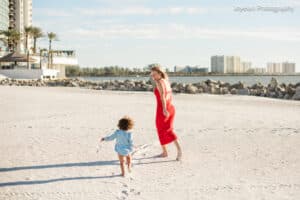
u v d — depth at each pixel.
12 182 5.86
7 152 7.79
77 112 14.96
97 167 6.69
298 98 25.38
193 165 6.82
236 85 34.81
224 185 5.65
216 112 15.28
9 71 68.12
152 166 6.76
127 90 35.31
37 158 7.30
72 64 91.56
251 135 9.84
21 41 91.62
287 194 5.24
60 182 5.84
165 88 7.23
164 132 7.26
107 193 5.31
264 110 16.25
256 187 5.55
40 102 19.62
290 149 8.16
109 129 10.73
